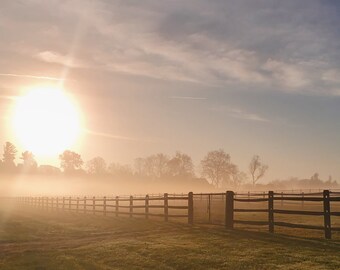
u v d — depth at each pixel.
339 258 12.34
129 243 17.62
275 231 18.59
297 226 17.02
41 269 14.09
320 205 42.00
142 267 13.27
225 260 13.09
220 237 17.53
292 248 14.25
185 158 134.25
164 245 16.36
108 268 13.47
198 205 41.19
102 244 18.20
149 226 23.75
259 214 29.19
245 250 14.38
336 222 21.70
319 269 11.14
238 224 21.92
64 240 20.98
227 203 20.33
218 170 124.31
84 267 13.89
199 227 21.33
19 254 17.25
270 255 13.34
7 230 26.52
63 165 172.00
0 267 14.69
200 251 14.70
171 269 12.73
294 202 47.09
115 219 30.02
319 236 16.70
